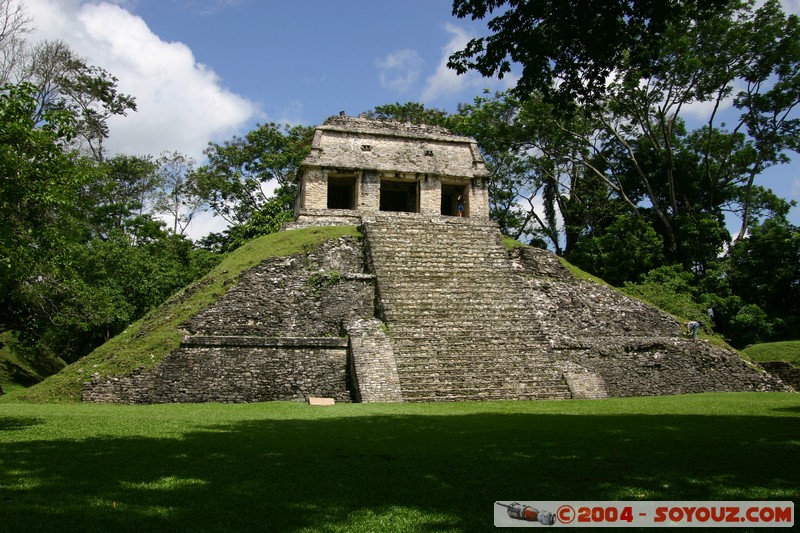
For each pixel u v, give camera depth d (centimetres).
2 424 1012
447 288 2006
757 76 3111
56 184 995
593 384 1705
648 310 2178
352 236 2230
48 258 1067
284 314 1867
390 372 1616
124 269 2731
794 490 569
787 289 3002
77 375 1579
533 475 629
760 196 3709
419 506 516
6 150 905
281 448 782
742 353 2280
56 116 1031
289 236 2220
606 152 3881
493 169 3903
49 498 516
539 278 2188
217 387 1598
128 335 1805
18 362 2597
